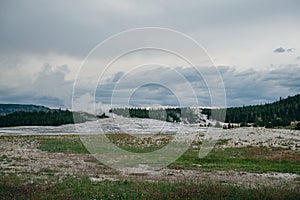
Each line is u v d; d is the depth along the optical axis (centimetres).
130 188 1702
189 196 1496
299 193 1578
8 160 2833
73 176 2112
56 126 7912
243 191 1596
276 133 4891
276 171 2575
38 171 2322
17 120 8581
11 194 1495
